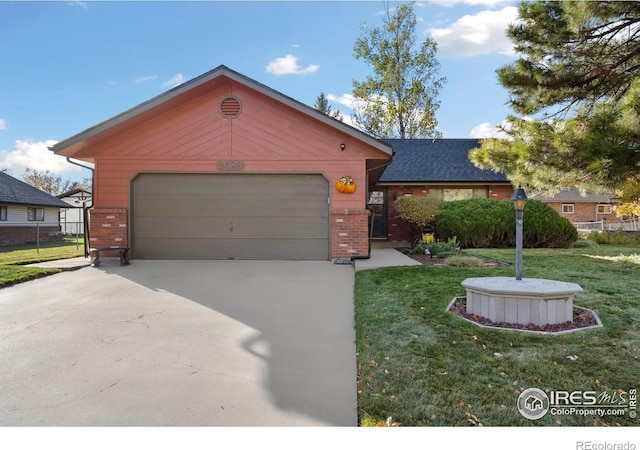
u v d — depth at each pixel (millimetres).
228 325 4180
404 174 14469
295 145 8664
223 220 8711
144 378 2898
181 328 4078
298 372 3014
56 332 3949
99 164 8617
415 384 2680
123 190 8641
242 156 8664
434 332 3689
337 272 7211
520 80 7238
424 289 5328
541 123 6789
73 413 2422
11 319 4391
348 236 8578
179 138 8641
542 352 3170
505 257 8555
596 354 3121
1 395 2646
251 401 2564
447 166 15070
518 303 3910
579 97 7141
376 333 3713
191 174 8695
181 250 8711
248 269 7488
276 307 4895
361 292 5355
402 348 3326
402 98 24109
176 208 8703
